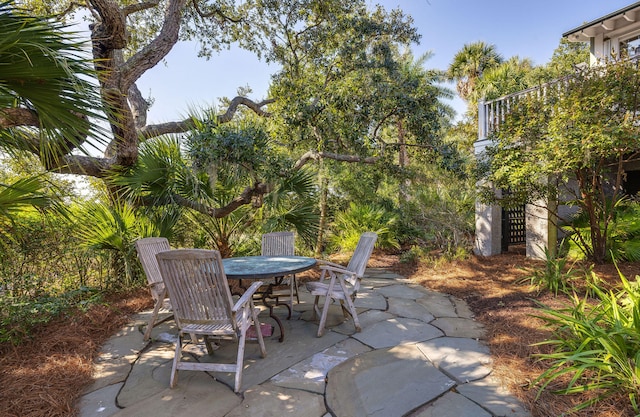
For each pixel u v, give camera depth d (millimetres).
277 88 5887
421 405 2199
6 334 3031
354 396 2340
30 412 2145
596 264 5406
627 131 3738
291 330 3643
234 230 6484
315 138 5605
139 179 4887
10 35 1930
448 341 3209
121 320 3908
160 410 2213
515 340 3059
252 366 2834
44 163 3252
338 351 3080
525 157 4852
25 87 2217
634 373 2004
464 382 2455
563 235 7508
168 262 2496
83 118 2469
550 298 4176
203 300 2527
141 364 2895
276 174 5344
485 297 4602
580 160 4129
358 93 5355
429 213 7641
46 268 4336
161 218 5215
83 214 4461
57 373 2623
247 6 8305
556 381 2326
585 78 4590
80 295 4379
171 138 5484
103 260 4891
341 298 3557
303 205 6344
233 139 4660
